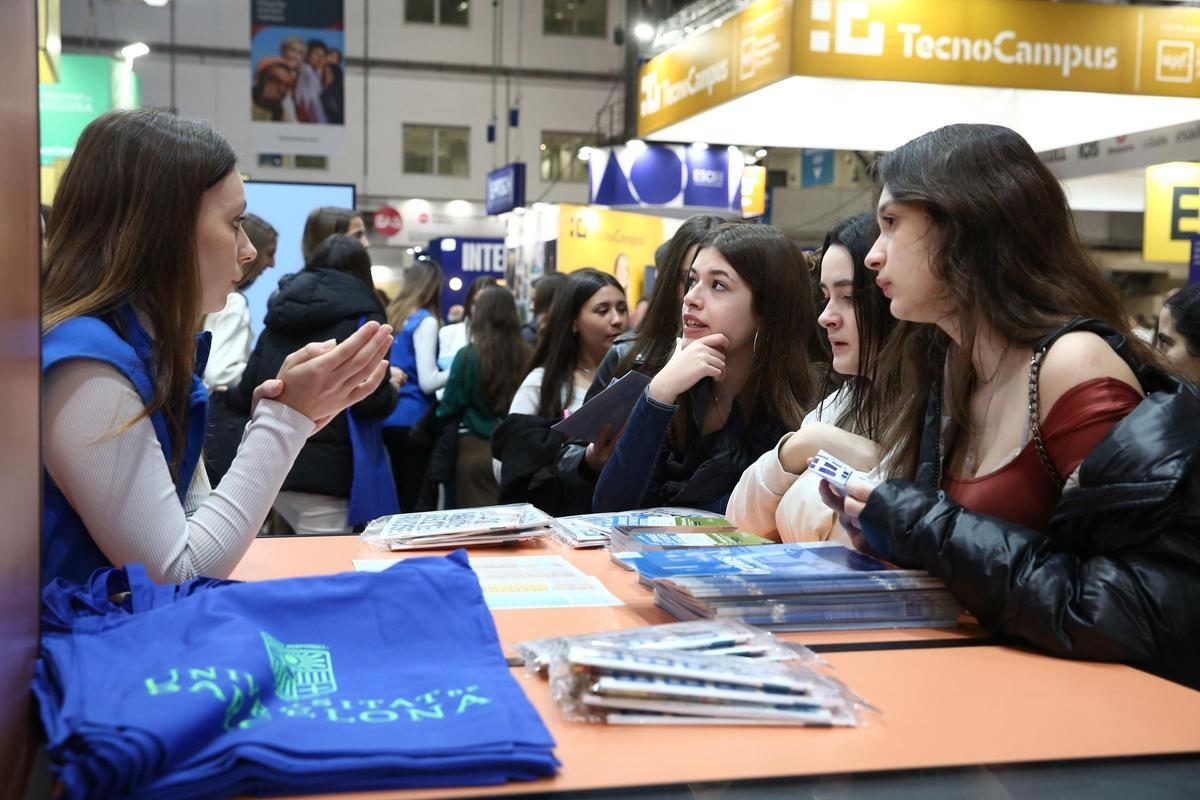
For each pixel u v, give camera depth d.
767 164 20.69
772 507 1.69
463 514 1.92
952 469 1.39
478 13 20.09
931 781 0.76
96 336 1.30
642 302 8.27
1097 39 6.06
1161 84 6.16
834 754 0.81
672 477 2.23
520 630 1.17
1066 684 1.00
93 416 1.27
